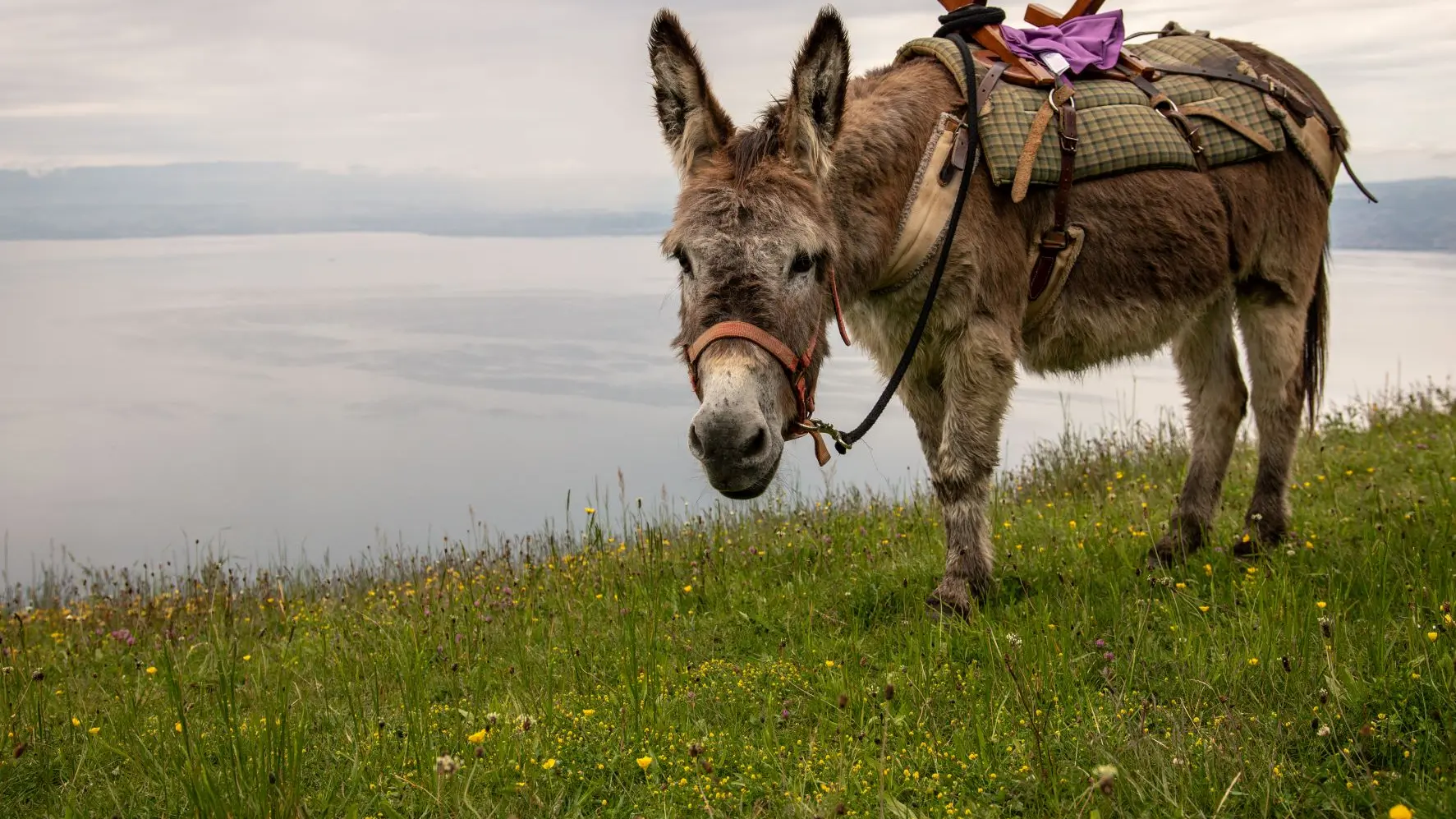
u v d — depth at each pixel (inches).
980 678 148.6
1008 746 124.3
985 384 178.9
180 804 124.7
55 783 139.0
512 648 182.5
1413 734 117.4
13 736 146.2
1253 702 133.3
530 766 127.0
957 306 176.4
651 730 134.8
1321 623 135.0
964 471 179.9
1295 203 210.5
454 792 120.4
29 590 307.7
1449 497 210.5
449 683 167.2
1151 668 150.3
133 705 160.2
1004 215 179.2
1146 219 190.2
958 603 178.9
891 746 127.9
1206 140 197.5
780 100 158.9
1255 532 207.3
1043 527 236.5
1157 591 182.7
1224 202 200.4
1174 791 111.3
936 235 171.3
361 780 126.0
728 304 143.6
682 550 246.7
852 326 195.9
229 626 228.1
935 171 172.7
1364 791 107.4
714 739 133.6
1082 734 126.3
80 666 201.8
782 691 151.6
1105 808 109.7
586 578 223.6
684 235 148.3
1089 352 197.6
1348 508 231.0
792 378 149.3
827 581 207.9
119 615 252.2
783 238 145.5
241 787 118.8
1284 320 213.0
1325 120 217.2
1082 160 183.2
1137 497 263.4
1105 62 198.2
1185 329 209.2
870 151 168.6
